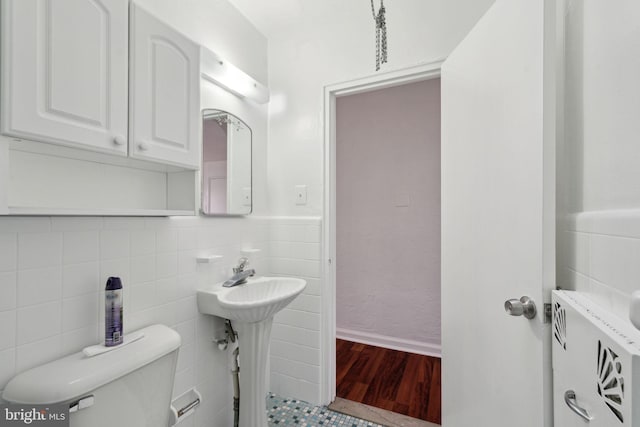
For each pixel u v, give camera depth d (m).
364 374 2.11
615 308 0.56
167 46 1.01
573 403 0.59
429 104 2.46
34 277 0.82
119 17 0.85
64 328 0.88
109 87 0.82
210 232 1.45
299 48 1.85
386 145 2.60
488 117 1.03
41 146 0.75
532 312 0.79
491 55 1.01
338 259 2.78
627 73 0.54
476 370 1.10
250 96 1.70
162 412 0.98
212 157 1.48
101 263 0.99
